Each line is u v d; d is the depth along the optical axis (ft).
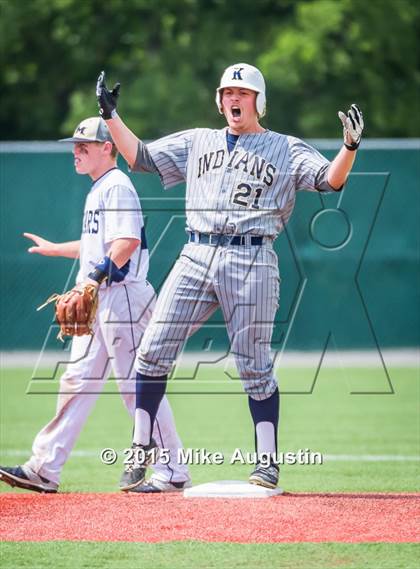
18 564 57.00
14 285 155.02
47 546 60.23
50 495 74.02
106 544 60.49
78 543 60.70
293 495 71.77
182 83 256.52
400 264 157.99
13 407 136.46
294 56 256.11
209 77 265.95
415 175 156.56
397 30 262.67
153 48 285.02
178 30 279.49
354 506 67.97
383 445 107.55
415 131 264.31
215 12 276.82
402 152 156.04
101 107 69.67
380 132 262.26
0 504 70.44
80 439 112.57
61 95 290.97
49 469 76.18
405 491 79.77
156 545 60.08
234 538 61.16
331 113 255.70
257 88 70.03
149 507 68.23
